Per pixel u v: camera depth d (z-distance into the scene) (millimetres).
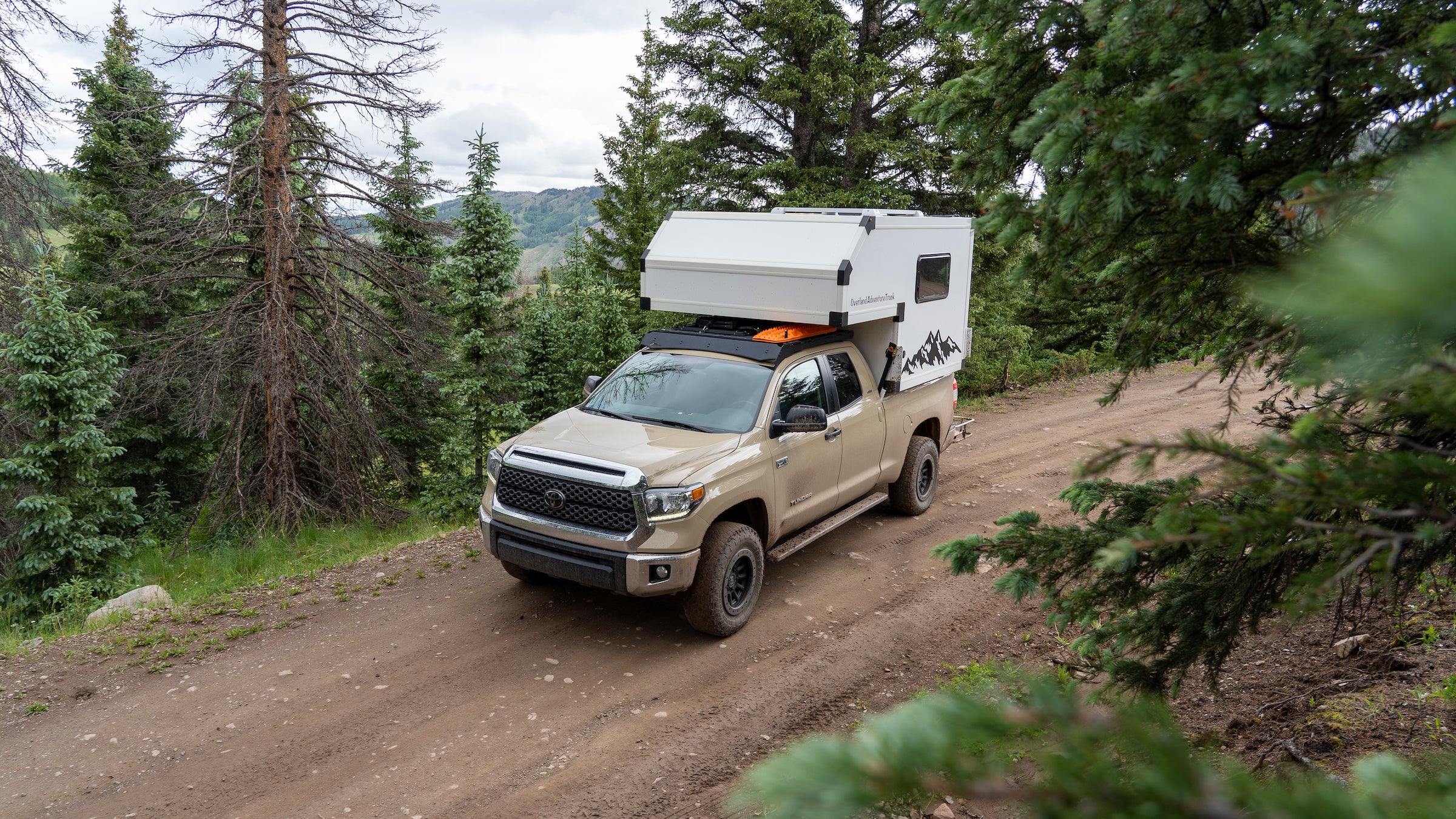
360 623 6801
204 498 13664
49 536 10508
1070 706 842
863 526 8938
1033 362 19062
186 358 13789
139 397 14812
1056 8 2646
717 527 6273
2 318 13359
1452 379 1025
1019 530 3240
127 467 16984
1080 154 2365
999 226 2652
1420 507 1285
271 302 13391
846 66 16969
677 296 8008
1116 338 3088
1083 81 2391
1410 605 4977
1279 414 2818
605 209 31203
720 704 5461
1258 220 2562
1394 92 1896
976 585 7305
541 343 14461
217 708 5504
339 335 13883
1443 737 3592
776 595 7215
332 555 10914
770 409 6820
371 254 14117
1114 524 3119
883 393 8281
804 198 17547
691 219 8188
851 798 696
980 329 18266
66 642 6613
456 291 14594
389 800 4496
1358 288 450
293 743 5062
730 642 6355
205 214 12570
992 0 2770
